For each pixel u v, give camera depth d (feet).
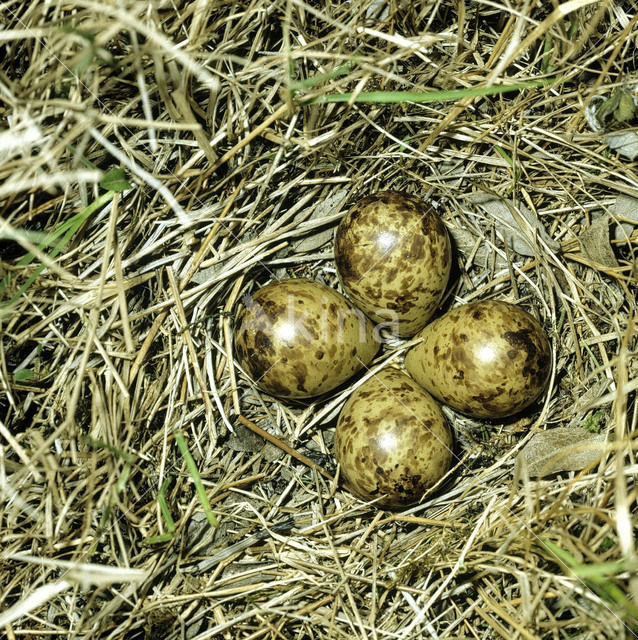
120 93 1.68
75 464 1.68
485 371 1.67
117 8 1.58
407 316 1.72
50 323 1.70
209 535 1.72
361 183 1.76
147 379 1.72
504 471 1.73
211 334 1.76
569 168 1.75
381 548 1.73
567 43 1.69
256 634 1.68
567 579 1.61
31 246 1.59
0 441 1.69
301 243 1.77
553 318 1.74
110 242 1.67
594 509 1.59
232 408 1.76
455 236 1.78
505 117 1.73
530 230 1.75
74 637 1.65
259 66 1.67
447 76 1.73
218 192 1.73
